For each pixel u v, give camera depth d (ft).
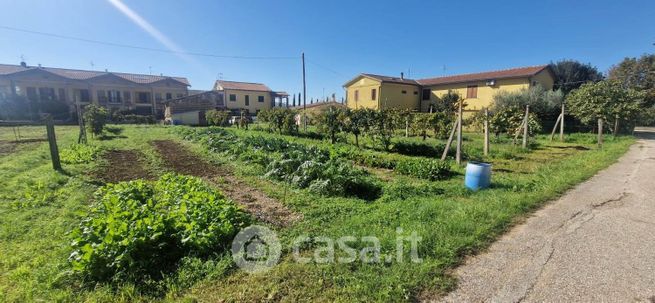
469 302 9.36
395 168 29.40
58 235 13.55
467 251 12.39
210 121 104.12
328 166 22.94
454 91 98.68
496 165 32.65
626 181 23.99
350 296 9.58
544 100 73.97
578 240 13.43
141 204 15.35
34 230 14.06
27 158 32.37
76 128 83.97
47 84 130.00
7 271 10.90
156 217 12.48
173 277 10.39
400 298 9.52
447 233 13.64
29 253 12.06
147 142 51.42
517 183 22.72
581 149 44.60
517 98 75.46
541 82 86.43
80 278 10.31
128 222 11.95
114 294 9.71
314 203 18.38
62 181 23.06
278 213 16.71
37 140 52.01
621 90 57.57
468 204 17.99
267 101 169.17
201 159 34.63
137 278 10.27
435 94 106.83
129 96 148.46
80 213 13.50
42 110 121.08
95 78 137.90
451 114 56.75
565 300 9.43
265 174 25.49
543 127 74.08
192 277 10.37
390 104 107.65
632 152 40.47
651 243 13.12
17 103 115.75
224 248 12.02
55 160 26.50
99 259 10.25
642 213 16.84
